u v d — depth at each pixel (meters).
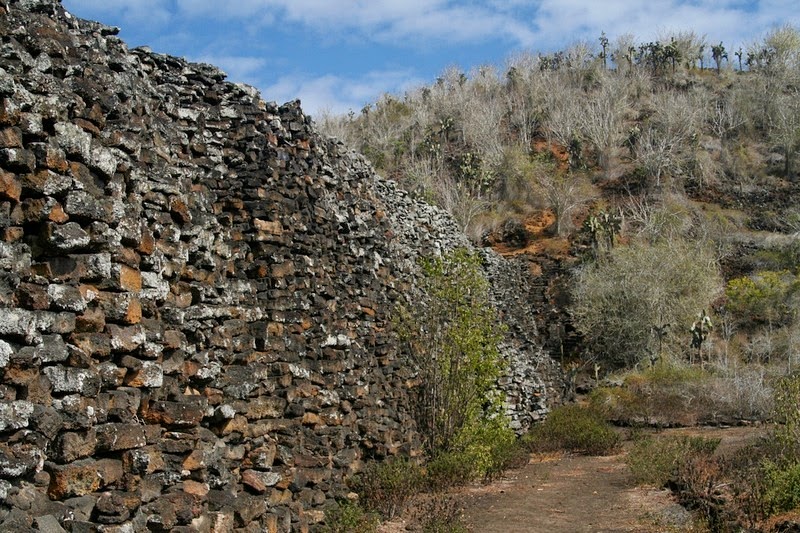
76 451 5.36
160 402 6.73
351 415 12.03
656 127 69.25
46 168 5.46
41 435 5.07
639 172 60.41
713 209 57.38
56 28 6.10
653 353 39.16
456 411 16.36
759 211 58.31
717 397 29.73
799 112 69.25
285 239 10.60
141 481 5.99
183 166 8.77
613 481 16.41
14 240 5.32
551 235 52.00
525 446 22.00
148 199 7.18
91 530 5.38
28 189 5.40
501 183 59.22
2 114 5.27
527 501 13.97
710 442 18.89
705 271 43.69
